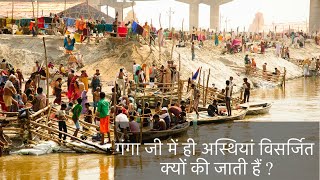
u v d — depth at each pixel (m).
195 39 67.06
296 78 68.12
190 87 36.31
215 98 37.69
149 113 28.06
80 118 29.23
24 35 49.16
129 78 43.44
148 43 48.28
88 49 47.94
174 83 35.16
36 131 24.06
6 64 36.41
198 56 54.12
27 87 29.33
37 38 48.56
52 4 68.31
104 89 39.66
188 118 31.83
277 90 53.69
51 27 50.12
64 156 23.06
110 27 48.28
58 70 41.38
